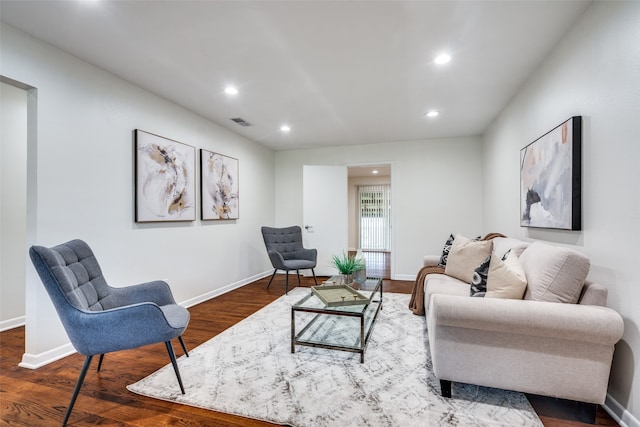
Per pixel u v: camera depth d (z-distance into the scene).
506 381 1.61
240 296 3.98
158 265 3.13
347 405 1.66
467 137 4.77
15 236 2.96
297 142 5.16
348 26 2.00
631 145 1.48
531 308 1.52
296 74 2.68
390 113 3.70
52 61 2.22
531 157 2.62
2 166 2.89
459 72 2.64
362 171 8.02
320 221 5.37
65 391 1.82
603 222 1.69
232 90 3.03
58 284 1.58
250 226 4.92
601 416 1.60
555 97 2.23
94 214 2.51
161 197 3.14
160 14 1.87
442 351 1.70
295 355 2.25
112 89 2.68
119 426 1.52
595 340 1.45
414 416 1.57
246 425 1.52
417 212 5.00
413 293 3.37
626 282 1.52
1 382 1.92
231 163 4.38
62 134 2.28
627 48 1.50
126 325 1.62
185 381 1.91
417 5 1.80
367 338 2.36
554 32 2.06
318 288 2.69
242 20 1.94
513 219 3.21
